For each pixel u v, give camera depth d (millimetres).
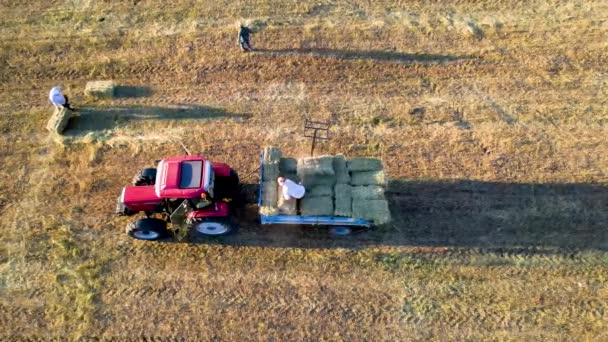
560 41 17938
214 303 12953
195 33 18422
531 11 18875
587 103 16422
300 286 13195
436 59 17656
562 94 16672
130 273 13445
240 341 12406
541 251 13641
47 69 17578
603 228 13977
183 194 12227
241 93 16922
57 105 15914
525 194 14617
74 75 17438
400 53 17828
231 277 13359
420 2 19359
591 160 15227
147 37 18375
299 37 18266
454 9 19094
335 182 13078
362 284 13227
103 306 12930
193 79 17297
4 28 18641
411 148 15594
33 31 18578
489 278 13266
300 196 12508
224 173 13453
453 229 14070
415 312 12773
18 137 15984
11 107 16641
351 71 17406
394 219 14250
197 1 19469
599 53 17547
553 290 13016
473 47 17938
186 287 13211
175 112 16484
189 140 15805
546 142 15609
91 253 13766
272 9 19156
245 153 15508
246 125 16141
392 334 12484
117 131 16078
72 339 12438
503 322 12578
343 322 12656
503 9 19000
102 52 18000
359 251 13750
